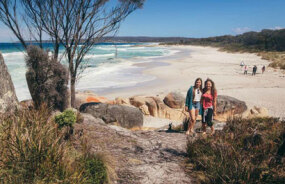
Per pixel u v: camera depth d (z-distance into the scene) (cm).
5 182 228
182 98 1341
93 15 720
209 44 15312
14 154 259
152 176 343
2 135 293
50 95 526
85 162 302
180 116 1272
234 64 4312
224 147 419
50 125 360
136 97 1362
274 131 550
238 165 331
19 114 393
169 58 5425
